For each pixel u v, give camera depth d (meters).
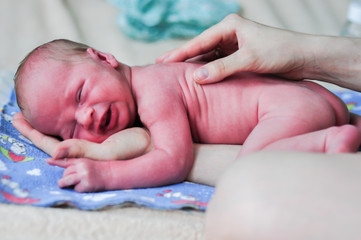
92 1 2.46
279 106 1.03
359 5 2.03
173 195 0.90
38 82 1.10
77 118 1.08
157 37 2.13
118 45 2.05
